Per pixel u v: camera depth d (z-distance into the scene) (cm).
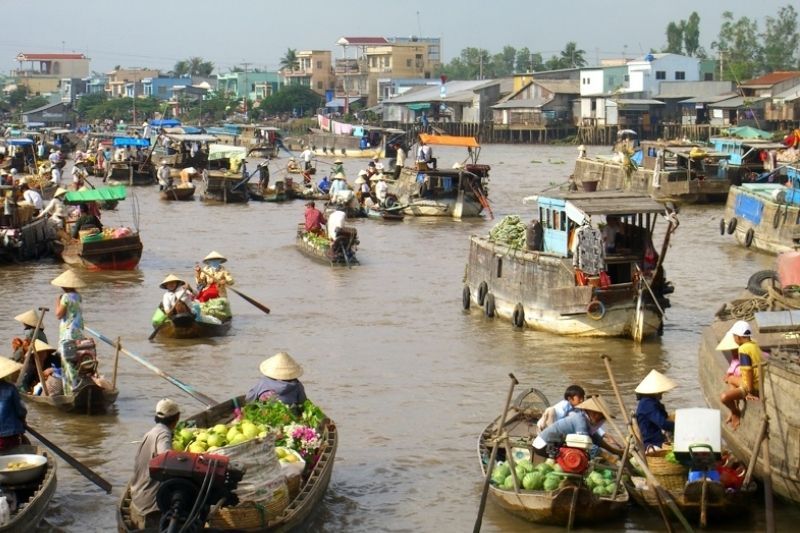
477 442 1812
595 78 12788
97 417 2044
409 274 3669
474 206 5294
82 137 12319
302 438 1586
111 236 3738
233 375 2352
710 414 1488
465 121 13762
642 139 11969
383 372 2375
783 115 10188
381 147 10319
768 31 15175
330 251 3844
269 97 16300
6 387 1620
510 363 2441
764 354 1611
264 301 3188
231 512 1382
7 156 7181
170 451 1302
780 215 3984
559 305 2623
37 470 1520
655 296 2605
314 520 1575
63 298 2083
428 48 17375
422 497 1664
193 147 7938
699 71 12625
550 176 7906
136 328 2819
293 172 8062
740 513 1520
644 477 1549
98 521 1577
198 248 4272
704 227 4888
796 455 1457
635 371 2366
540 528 1530
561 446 1576
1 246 3775
